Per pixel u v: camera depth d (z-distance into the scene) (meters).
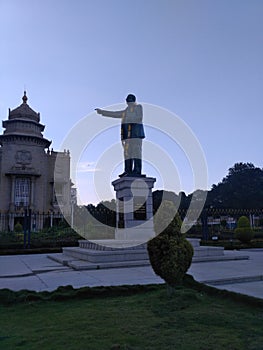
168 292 5.33
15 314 4.67
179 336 3.60
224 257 11.62
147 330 3.81
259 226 32.12
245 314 4.39
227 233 25.55
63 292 5.78
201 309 4.65
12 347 3.32
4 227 43.22
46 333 3.75
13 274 8.79
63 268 10.05
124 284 6.70
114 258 10.34
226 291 5.45
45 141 47.91
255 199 53.44
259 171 58.31
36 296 5.48
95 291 5.71
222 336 3.58
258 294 5.52
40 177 46.81
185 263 5.28
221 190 58.50
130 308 4.82
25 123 47.72
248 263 10.52
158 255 5.28
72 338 3.57
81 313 4.59
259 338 3.50
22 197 45.59
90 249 12.14
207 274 7.76
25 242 18.67
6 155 45.75
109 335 3.66
